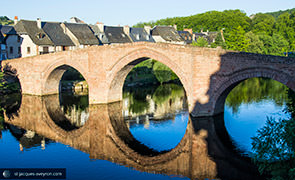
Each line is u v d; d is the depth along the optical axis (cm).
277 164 1049
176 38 6391
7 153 1706
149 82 4919
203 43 5309
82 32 4931
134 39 5853
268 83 4494
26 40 4441
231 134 1961
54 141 1934
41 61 3384
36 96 3500
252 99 3128
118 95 3147
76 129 2222
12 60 3691
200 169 1464
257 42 6712
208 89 2252
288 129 1017
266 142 1072
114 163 1565
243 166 1496
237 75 2111
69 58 3077
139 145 1853
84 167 1505
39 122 2428
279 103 2872
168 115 2581
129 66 2881
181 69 2358
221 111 2452
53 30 4719
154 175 1406
